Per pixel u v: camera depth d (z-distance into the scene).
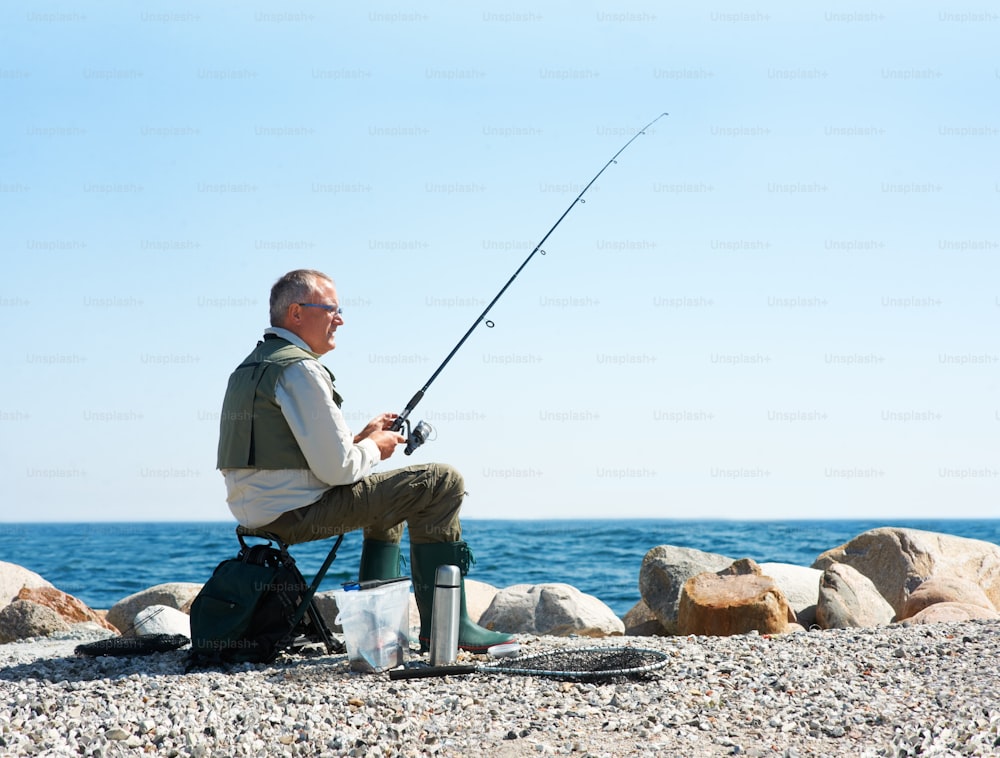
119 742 2.98
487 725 3.13
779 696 3.44
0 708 3.30
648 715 3.22
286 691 3.52
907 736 2.99
